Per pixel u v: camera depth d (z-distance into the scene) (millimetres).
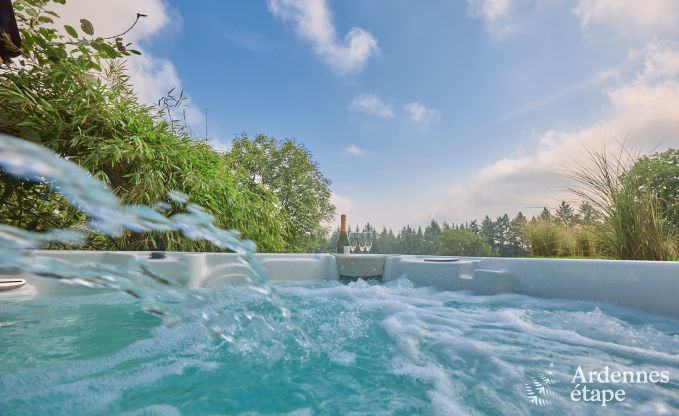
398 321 1642
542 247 4102
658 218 2469
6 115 2570
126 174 3146
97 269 1206
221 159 4004
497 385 994
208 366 1098
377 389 966
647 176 2721
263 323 1535
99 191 984
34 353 1157
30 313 1640
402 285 2594
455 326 1574
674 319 1541
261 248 4375
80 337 1332
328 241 9336
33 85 2824
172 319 1485
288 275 2746
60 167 902
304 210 8672
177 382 979
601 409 860
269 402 881
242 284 2439
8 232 899
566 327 1549
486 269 2357
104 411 809
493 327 1560
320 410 843
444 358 1211
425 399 908
